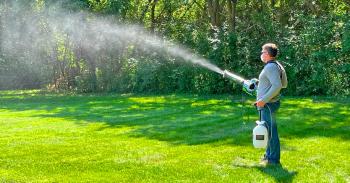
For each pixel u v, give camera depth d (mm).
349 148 7887
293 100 15609
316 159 7121
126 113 12961
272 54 6711
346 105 13844
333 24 17766
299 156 7320
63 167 6766
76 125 10812
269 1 23812
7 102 17625
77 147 8148
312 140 8586
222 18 24453
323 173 6363
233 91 19266
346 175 6281
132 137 9102
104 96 19531
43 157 7402
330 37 17781
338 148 7887
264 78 6688
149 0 23141
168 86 20656
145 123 10930
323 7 21469
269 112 6734
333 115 11727
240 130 9742
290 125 10211
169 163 6922
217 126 10320
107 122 11203
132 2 23000
